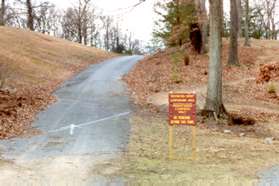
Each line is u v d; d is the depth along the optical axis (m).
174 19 34.41
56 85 26.77
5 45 34.50
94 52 47.75
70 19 82.38
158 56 38.47
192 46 34.25
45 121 16.50
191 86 25.30
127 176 9.77
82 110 18.88
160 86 25.72
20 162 11.03
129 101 21.41
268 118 18.30
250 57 32.91
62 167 10.57
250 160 11.22
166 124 16.25
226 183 9.10
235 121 17.05
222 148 12.63
